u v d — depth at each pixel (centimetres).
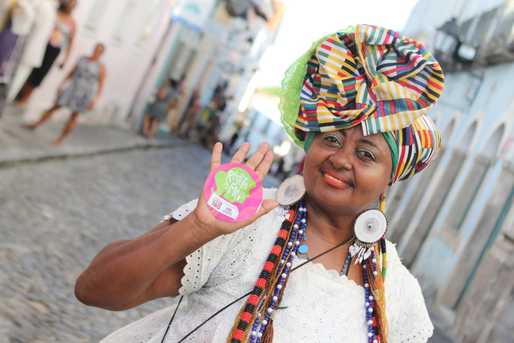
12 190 723
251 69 3516
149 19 1847
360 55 157
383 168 162
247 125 3759
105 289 148
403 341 180
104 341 171
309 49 167
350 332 159
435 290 1017
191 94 2722
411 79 160
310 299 157
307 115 165
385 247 172
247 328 151
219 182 141
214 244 155
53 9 966
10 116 1111
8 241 566
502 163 982
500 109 1080
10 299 457
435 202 1239
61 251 604
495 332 820
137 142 1775
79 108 1097
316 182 163
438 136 173
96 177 1037
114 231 762
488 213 953
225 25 2834
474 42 1276
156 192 1170
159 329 167
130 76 1912
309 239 167
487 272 884
